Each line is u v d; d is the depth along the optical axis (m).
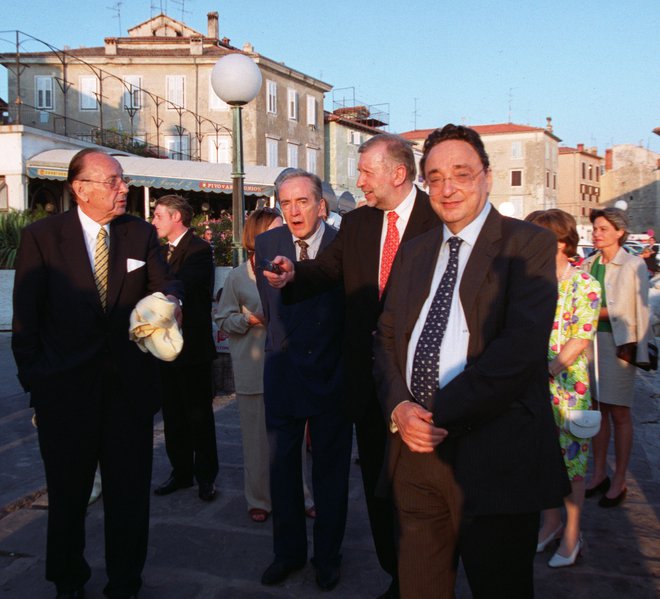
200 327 4.21
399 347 2.26
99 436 2.94
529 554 2.08
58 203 20.38
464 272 2.11
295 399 3.27
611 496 4.23
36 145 18.55
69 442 2.87
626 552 3.59
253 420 3.96
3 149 18.02
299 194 3.35
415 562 2.23
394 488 2.27
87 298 2.86
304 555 3.37
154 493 4.41
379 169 2.86
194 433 4.27
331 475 3.29
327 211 3.59
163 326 2.75
